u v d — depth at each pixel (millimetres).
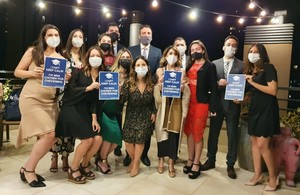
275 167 3186
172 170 3271
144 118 3180
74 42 3061
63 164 3250
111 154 3982
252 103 2941
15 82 6625
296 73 9203
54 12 9047
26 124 2762
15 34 8445
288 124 3465
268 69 2857
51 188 2812
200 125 3221
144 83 3174
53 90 2824
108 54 3564
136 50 3719
